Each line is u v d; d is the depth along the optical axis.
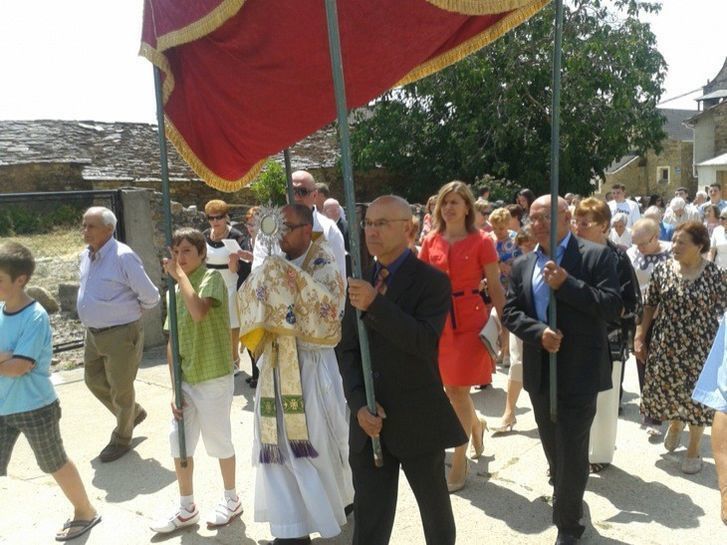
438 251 4.55
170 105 4.16
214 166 4.41
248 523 4.05
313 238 3.75
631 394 6.36
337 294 3.65
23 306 3.80
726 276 4.57
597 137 20.34
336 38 2.80
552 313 3.48
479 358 4.40
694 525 3.87
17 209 12.59
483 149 20.02
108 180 19.02
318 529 3.53
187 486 4.00
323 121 4.18
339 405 3.74
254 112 4.13
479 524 3.95
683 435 5.29
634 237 5.77
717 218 11.58
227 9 3.44
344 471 3.84
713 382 2.45
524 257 3.90
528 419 5.69
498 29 3.74
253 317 3.55
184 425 3.98
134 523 4.14
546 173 20.14
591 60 19.61
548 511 4.09
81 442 5.51
